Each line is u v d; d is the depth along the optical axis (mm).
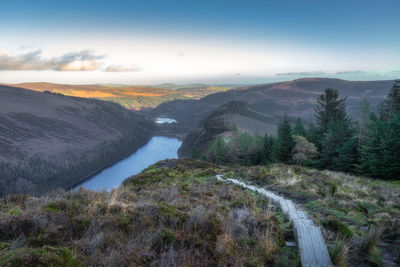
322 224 4945
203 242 3508
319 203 6953
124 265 2742
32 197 5332
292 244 4129
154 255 3000
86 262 2609
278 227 4523
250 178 12094
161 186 9750
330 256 3469
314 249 3625
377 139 26828
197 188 8617
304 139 34875
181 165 18469
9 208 4418
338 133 37125
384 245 4137
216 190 8461
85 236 3252
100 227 3502
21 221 3254
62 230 3291
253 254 3602
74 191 5934
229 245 3576
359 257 3697
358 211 6211
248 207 6059
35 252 2291
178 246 3348
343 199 7414
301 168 14617
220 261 3199
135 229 3664
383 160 24125
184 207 5156
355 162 32219
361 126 33656
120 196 5891
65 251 2516
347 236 4367
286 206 6191
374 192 8922
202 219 4156
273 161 48125
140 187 9891
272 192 8742
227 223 4434
